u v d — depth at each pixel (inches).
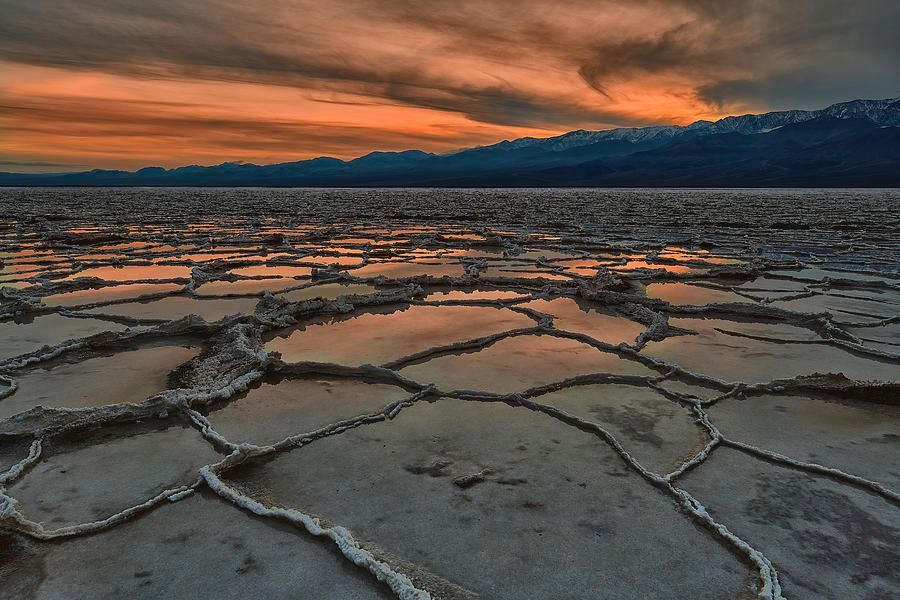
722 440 109.3
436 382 141.6
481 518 83.3
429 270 339.3
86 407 124.2
